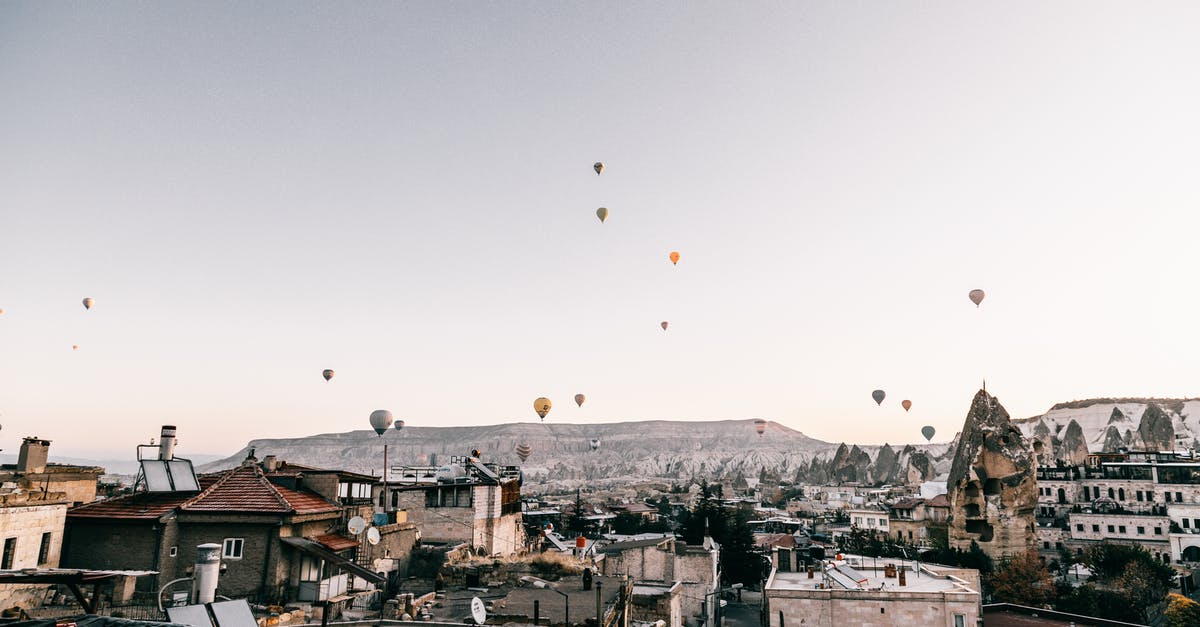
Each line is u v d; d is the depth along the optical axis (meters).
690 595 64.81
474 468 71.56
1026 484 114.50
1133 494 127.12
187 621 17.22
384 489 56.12
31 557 32.03
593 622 26.55
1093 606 81.62
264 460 52.25
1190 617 72.06
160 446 40.91
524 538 76.00
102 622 11.15
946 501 134.12
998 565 103.19
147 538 35.06
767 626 61.91
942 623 53.31
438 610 30.12
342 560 36.28
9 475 44.38
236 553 35.78
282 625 31.45
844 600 55.12
